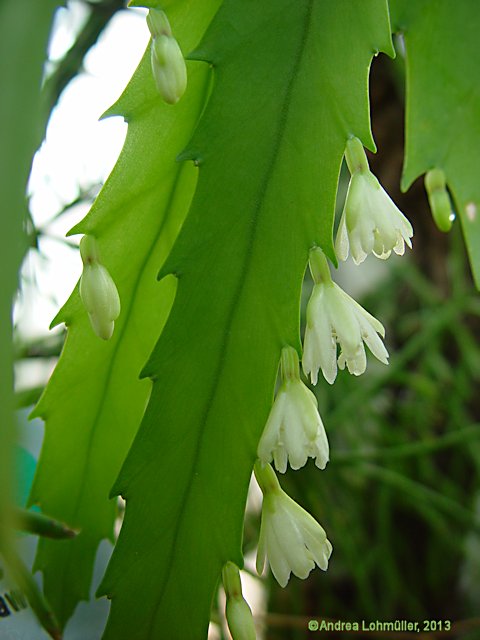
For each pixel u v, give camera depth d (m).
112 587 0.11
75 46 0.22
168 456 0.11
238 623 0.11
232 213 0.11
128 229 0.11
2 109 0.06
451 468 0.27
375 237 0.12
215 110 0.10
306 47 0.11
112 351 0.13
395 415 0.28
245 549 0.25
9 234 0.06
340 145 0.11
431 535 0.26
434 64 0.14
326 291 0.12
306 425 0.11
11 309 0.06
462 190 0.14
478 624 0.23
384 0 0.11
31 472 0.15
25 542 0.14
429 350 0.27
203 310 0.11
